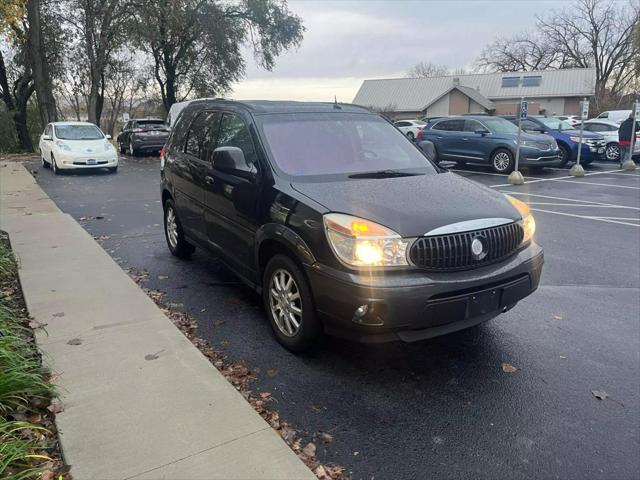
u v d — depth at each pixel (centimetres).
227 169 452
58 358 373
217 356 404
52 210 946
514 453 298
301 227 371
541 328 465
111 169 1720
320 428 318
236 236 468
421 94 5669
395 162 479
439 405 344
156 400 323
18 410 309
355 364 396
